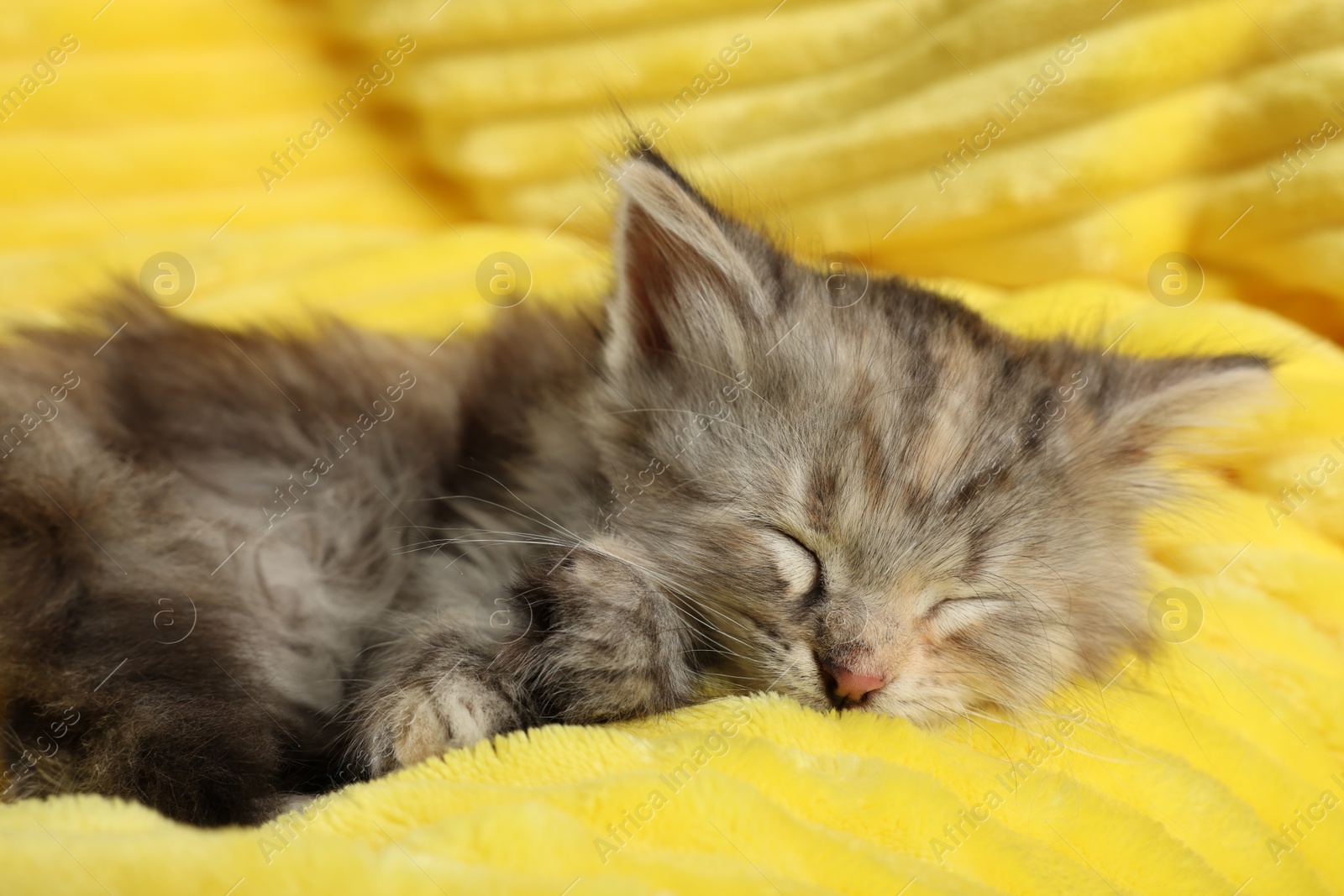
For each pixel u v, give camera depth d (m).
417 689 0.33
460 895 0.29
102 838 0.29
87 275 0.47
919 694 0.34
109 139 0.54
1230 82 0.48
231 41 0.56
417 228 0.59
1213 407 0.38
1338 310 0.48
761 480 0.34
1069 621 0.35
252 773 0.32
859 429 0.34
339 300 0.46
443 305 0.45
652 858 0.30
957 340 0.36
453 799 0.30
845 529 0.34
